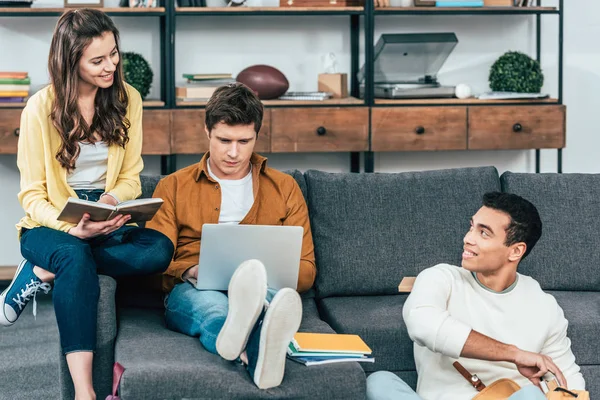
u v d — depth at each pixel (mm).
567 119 5328
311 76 5137
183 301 2656
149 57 5027
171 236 2881
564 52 5289
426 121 4754
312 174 3291
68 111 2791
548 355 2631
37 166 2818
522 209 2537
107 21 2807
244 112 2787
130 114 3002
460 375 2535
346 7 4746
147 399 2271
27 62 4945
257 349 2322
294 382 2348
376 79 4965
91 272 2557
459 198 3305
